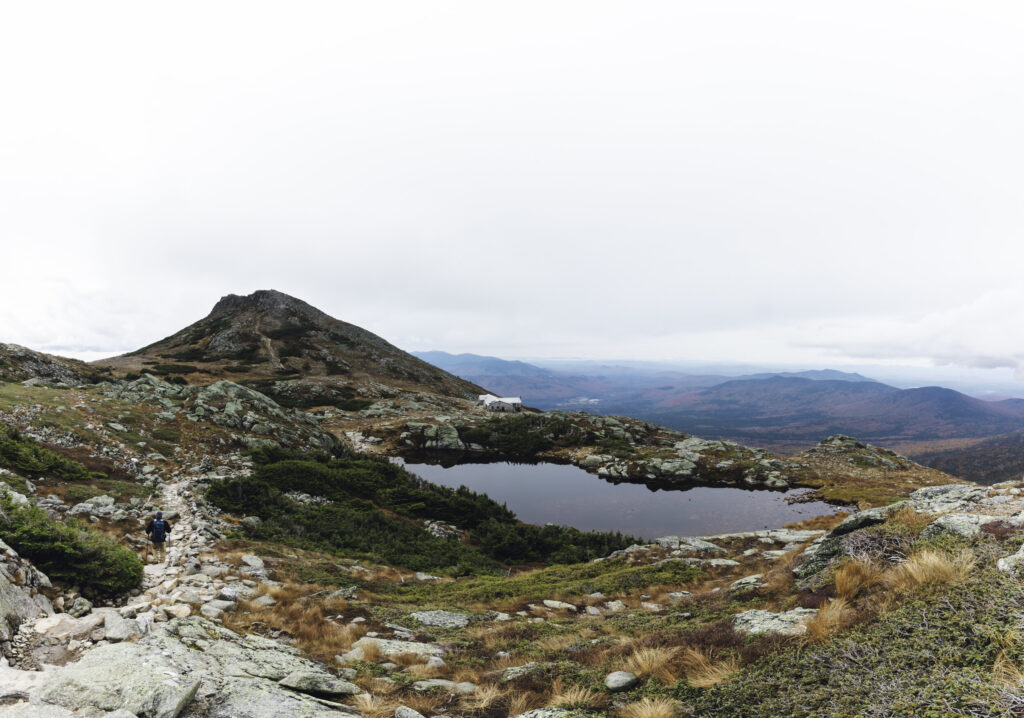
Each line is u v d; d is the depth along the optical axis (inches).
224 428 1729.8
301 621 474.9
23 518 436.1
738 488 2495.1
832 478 2495.1
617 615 528.4
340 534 1049.5
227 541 776.9
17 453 859.4
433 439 3297.2
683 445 3174.2
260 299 7062.0
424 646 434.6
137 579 470.6
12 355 2566.4
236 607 494.9
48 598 363.3
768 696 212.2
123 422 1467.8
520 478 2699.3
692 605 480.4
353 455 2047.2
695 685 247.3
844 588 303.4
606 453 3125.0
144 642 315.3
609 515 2046.0
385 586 732.0
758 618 309.6
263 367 5044.3
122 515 772.0
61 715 221.1
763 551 869.2
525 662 374.9
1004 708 152.7
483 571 988.6
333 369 5378.9
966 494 536.4
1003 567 240.2
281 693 281.0
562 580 820.6
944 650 194.7
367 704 289.6
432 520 1435.8
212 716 244.5
